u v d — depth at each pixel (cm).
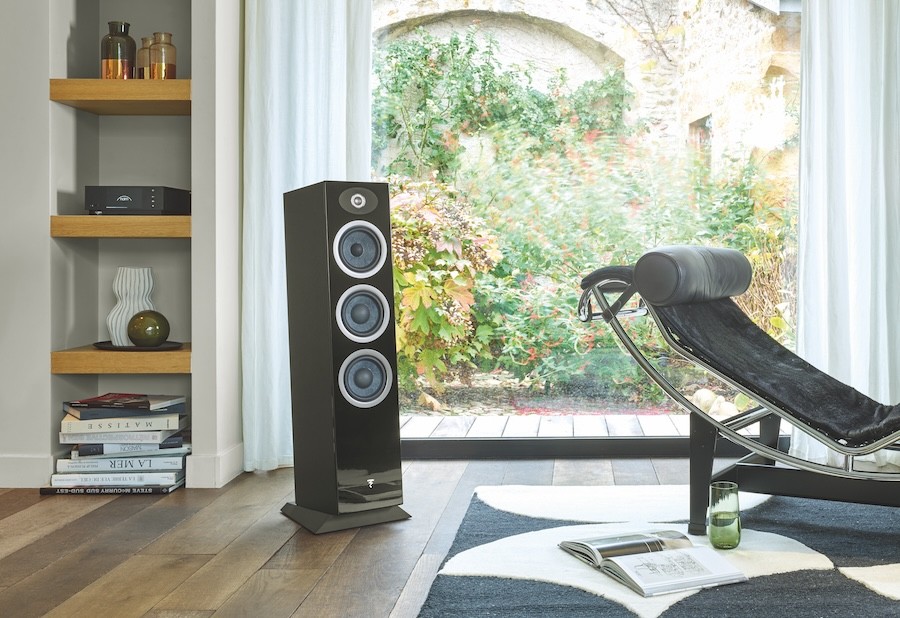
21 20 348
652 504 314
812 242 369
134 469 346
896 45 357
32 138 348
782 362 292
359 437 294
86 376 383
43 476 350
